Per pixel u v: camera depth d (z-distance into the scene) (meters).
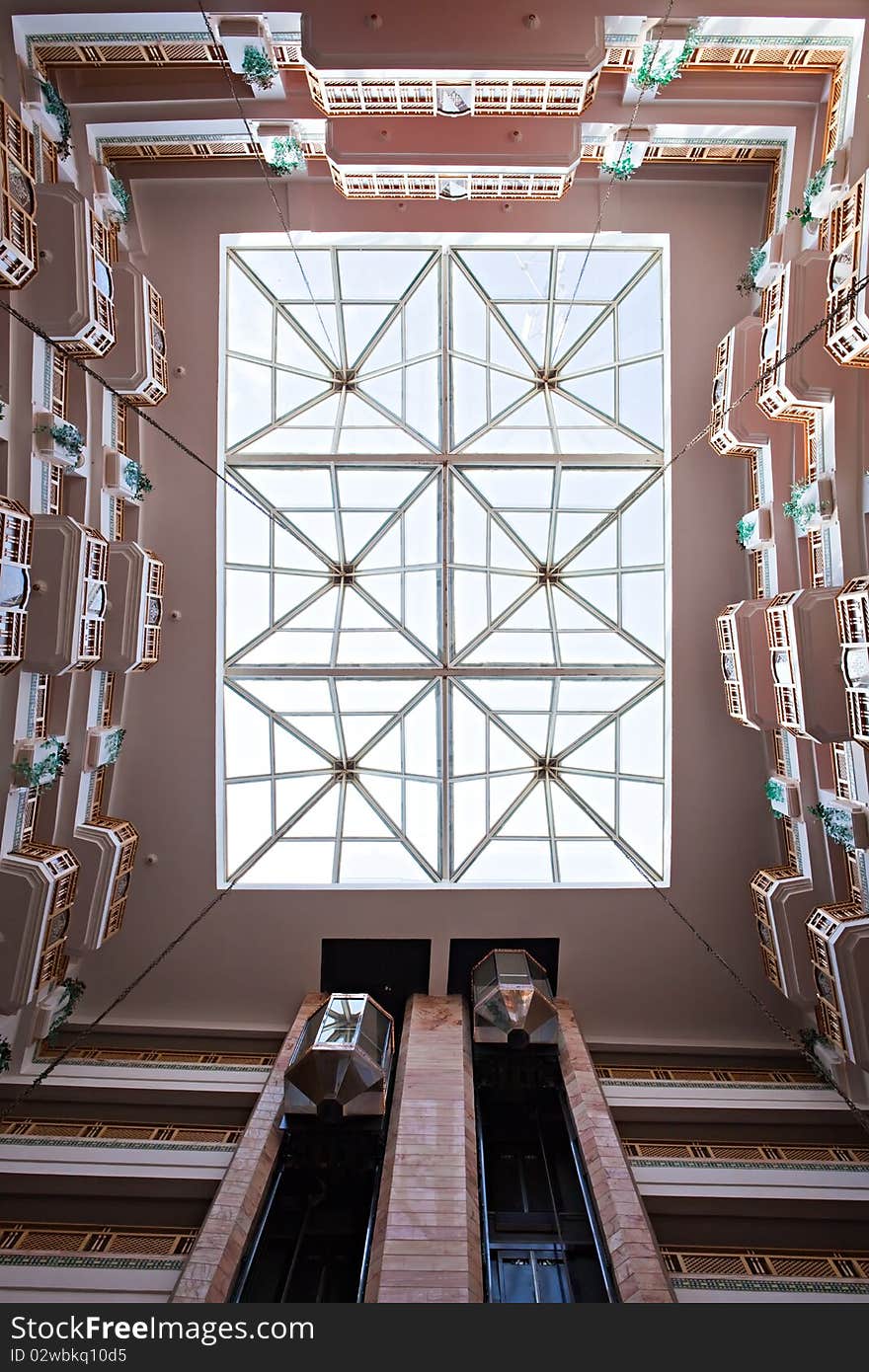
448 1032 13.54
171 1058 13.96
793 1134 12.34
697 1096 12.99
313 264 14.66
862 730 9.73
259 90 12.05
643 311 14.82
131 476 13.38
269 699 15.39
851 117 11.10
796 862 13.72
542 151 12.04
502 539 15.41
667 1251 10.78
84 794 13.24
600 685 15.36
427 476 15.09
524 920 14.73
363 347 15.15
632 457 14.84
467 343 14.98
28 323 9.26
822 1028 12.83
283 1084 12.16
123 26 10.98
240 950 14.77
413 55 10.29
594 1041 14.46
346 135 12.02
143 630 12.98
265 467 14.91
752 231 14.16
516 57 10.29
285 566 15.35
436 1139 11.27
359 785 15.63
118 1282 9.97
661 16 10.48
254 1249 10.42
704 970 14.70
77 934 12.77
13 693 10.55
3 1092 12.53
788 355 10.16
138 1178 11.21
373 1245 10.08
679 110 12.49
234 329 14.81
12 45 10.86
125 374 12.56
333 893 14.72
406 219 13.81
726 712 14.70
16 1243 10.72
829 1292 10.11
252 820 15.41
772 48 11.41
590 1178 11.09
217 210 14.05
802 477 12.51
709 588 14.57
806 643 10.70
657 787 15.27
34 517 10.36
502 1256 10.43
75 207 10.52
